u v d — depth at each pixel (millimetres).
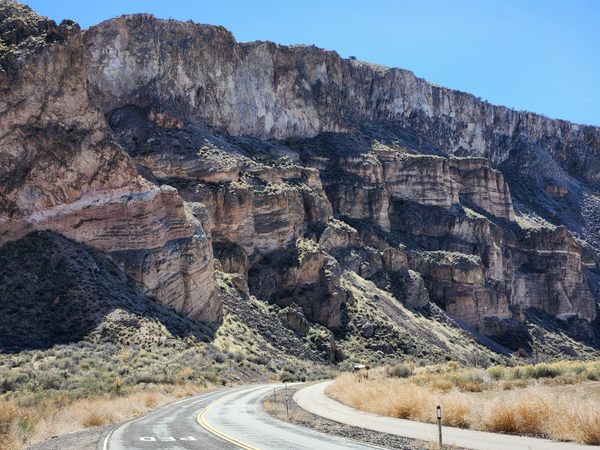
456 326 118250
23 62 69125
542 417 22984
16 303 59344
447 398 28094
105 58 108500
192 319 72125
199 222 81125
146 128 103438
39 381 43344
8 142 66625
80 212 68062
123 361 54250
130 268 68125
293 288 95000
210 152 101812
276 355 78000
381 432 23703
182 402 41344
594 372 41594
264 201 100062
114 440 22219
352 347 91562
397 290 116500
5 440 22203
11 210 65062
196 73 120812
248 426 26422
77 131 70438
